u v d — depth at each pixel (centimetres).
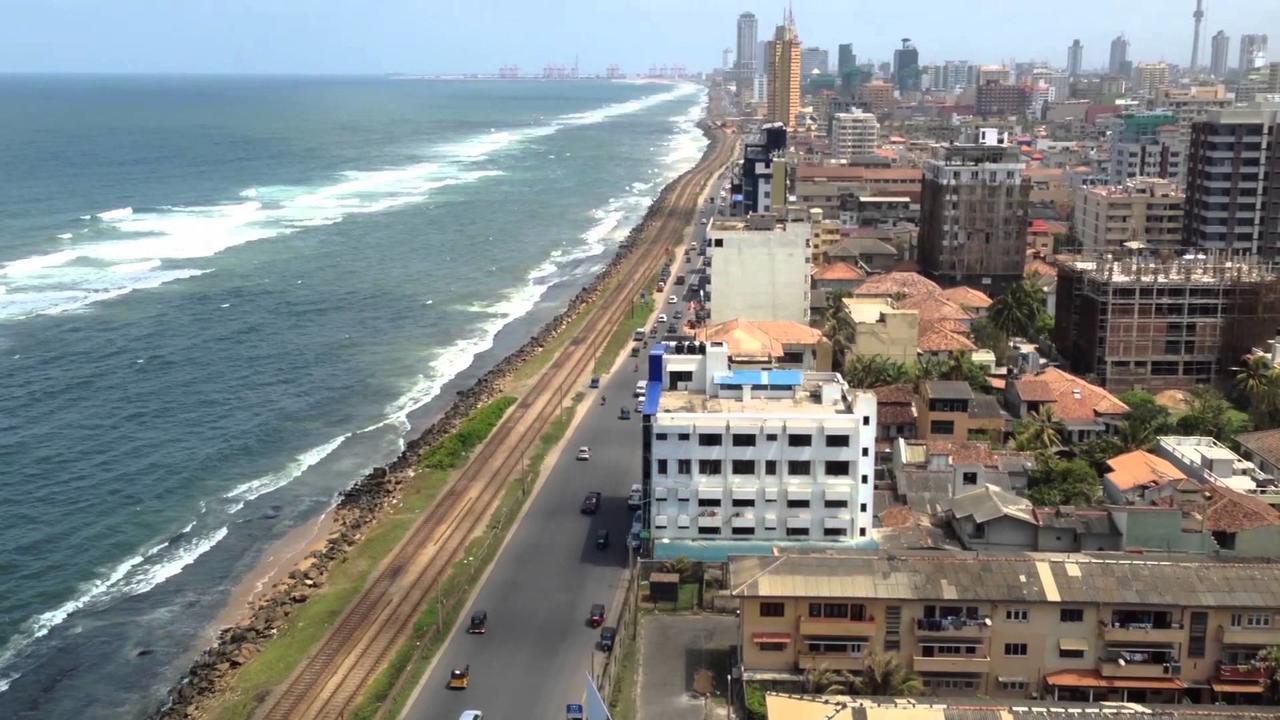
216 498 17012
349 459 18500
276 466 18212
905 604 10700
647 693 11112
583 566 14062
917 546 13338
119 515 16362
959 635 10612
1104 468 15488
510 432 18925
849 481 13700
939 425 16800
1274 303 19638
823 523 13712
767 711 9162
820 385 15175
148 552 15338
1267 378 18000
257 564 14962
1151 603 10488
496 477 17050
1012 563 10938
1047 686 10644
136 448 18762
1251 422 17725
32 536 15675
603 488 16512
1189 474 14950
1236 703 10425
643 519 14362
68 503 16712
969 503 13550
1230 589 10575
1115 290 19725
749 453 13725
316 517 16375
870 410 13612
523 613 12900
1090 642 10625
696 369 15162
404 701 11175
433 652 12106
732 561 11262
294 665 12038
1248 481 14350
